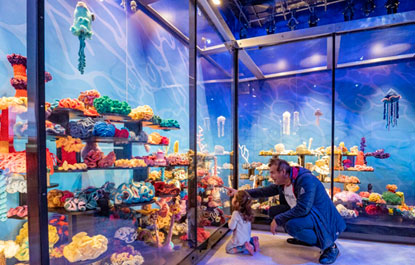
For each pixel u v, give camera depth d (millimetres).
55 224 1434
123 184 1855
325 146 4008
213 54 3281
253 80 4332
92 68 2295
